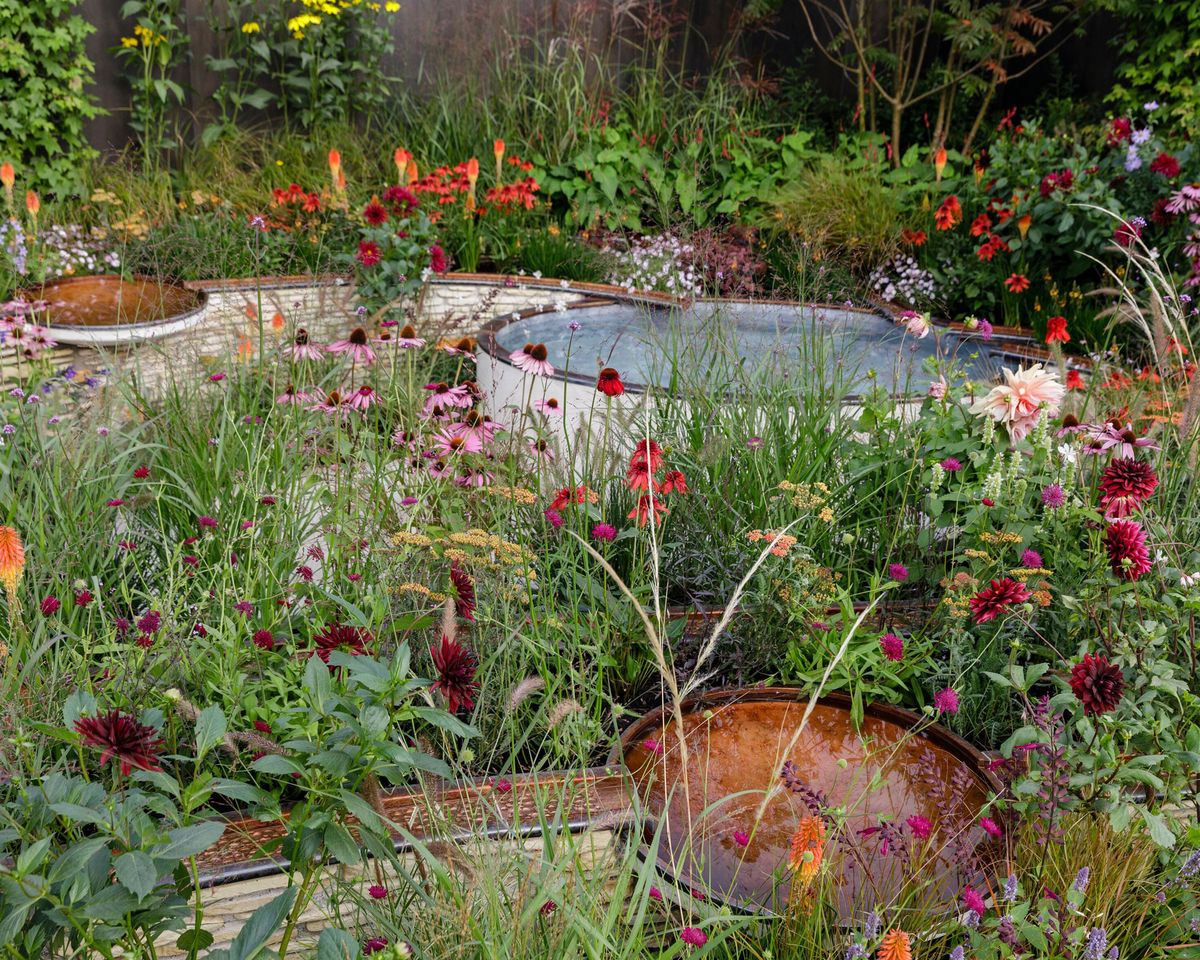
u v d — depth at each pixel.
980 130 10.13
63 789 1.74
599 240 8.55
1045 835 2.29
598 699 2.73
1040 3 9.18
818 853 1.84
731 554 3.27
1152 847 2.29
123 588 2.83
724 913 1.94
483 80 9.43
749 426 3.77
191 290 6.45
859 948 1.87
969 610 2.86
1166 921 2.22
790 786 2.19
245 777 2.42
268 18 8.70
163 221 7.23
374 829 1.79
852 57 10.02
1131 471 2.56
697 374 4.13
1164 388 3.44
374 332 4.03
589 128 8.97
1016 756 2.39
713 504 3.45
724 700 2.89
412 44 9.34
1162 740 2.37
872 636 2.88
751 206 8.89
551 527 3.28
